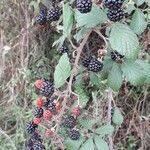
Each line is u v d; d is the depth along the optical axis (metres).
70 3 0.31
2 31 0.69
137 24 0.31
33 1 0.62
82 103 0.40
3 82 0.71
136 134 0.64
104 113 0.53
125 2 0.32
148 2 0.33
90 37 0.59
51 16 0.31
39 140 0.37
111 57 0.31
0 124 0.71
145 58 0.53
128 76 0.30
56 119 0.35
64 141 0.38
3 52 0.69
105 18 0.29
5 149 0.64
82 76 0.37
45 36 0.67
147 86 0.61
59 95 0.34
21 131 0.66
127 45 0.27
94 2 0.29
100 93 0.53
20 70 0.68
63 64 0.30
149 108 0.64
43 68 0.68
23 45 0.68
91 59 0.33
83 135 0.37
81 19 0.29
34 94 0.65
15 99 0.69
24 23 0.67
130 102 0.63
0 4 0.68
